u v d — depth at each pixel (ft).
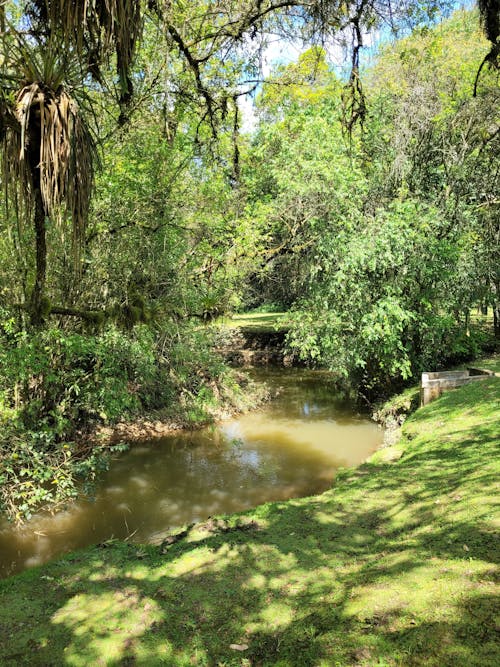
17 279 25.08
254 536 15.34
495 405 24.63
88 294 28.84
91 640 10.59
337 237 34.45
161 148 29.09
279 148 48.16
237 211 46.91
